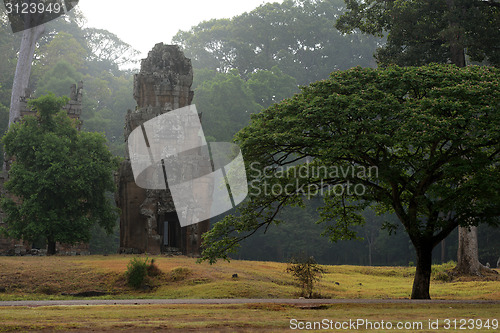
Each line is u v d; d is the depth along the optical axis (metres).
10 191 40.22
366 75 24.81
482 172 22.16
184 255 39.72
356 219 29.41
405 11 35.72
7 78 78.31
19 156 40.69
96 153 42.16
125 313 14.51
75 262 33.53
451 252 74.44
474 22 33.97
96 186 41.38
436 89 22.33
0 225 46.72
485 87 22.00
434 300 22.61
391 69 24.45
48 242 41.44
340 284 35.50
